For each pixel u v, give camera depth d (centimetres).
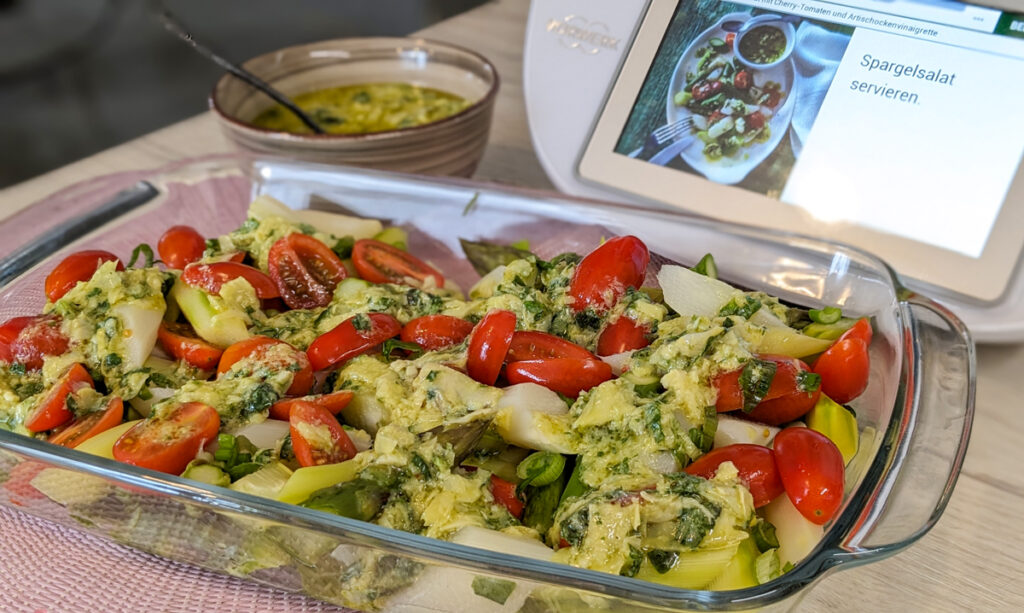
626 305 33
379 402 31
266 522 27
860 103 37
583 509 27
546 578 25
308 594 30
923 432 28
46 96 101
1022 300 35
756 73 39
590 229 39
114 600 30
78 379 33
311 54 52
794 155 38
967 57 36
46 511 32
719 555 27
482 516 29
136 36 114
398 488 29
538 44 44
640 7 42
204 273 36
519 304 34
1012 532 32
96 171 52
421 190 41
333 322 36
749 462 28
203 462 30
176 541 30
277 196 44
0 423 33
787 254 36
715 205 39
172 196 44
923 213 36
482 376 32
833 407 31
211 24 115
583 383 31
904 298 33
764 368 30
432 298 36
